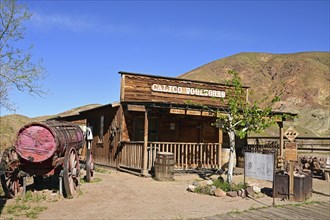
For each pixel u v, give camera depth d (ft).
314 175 57.47
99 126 66.03
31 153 31.30
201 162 56.29
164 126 61.46
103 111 64.69
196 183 39.73
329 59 477.36
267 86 467.93
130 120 57.47
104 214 26.43
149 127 60.13
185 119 63.62
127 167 53.52
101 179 44.93
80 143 40.11
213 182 40.75
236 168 60.49
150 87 59.62
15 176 31.91
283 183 35.01
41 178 38.55
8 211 26.50
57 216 25.48
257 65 536.83
